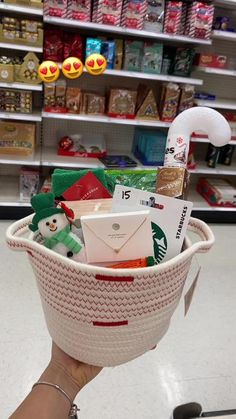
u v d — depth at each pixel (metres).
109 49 2.52
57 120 3.21
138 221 0.46
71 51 2.54
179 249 0.51
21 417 0.49
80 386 0.57
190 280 2.36
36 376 1.57
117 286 0.42
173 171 0.56
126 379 1.60
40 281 0.48
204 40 2.61
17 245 0.46
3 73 2.37
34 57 2.39
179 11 2.50
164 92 2.80
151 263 0.48
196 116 0.58
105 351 0.50
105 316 0.45
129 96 2.71
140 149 3.18
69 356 0.57
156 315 0.48
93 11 2.43
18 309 1.97
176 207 0.50
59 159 2.88
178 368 1.70
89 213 0.52
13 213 2.90
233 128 3.14
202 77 3.36
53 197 0.51
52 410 0.51
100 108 2.77
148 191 0.56
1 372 1.57
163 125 2.84
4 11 2.52
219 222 3.37
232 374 1.71
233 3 2.70
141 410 1.47
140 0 2.40
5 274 2.26
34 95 2.95
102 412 1.45
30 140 2.76
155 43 2.64
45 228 0.48
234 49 3.24
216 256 2.78
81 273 0.41
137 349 0.51
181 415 1.08
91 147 3.07
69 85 3.07
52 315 0.50
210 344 1.87
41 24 2.31
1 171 3.37
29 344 1.74
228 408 1.52
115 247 0.47
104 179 0.57
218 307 2.18
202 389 1.60
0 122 2.67
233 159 3.67
